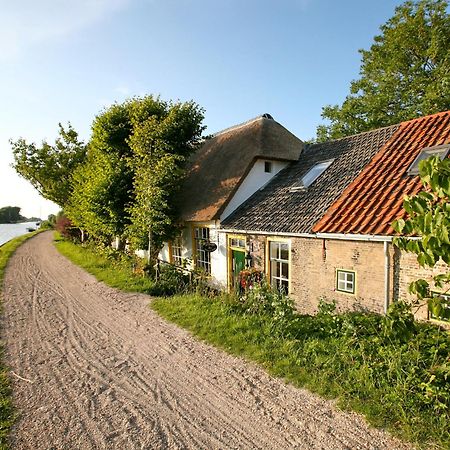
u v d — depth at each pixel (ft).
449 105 50.65
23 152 85.40
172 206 42.70
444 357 14.88
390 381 14.32
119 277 41.42
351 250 24.31
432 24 58.13
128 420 13.82
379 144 34.17
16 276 45.68
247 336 21.08
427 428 11.81
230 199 38.45
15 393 16.15
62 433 13.09
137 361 19.35
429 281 20.15
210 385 16.30
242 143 44.09
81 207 57.72
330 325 20.54
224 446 12.07
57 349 21.35
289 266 29.73
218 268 39.60
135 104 45.21
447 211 8.84
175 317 26.30
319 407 13.91
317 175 35.47
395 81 61.87
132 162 42.29
